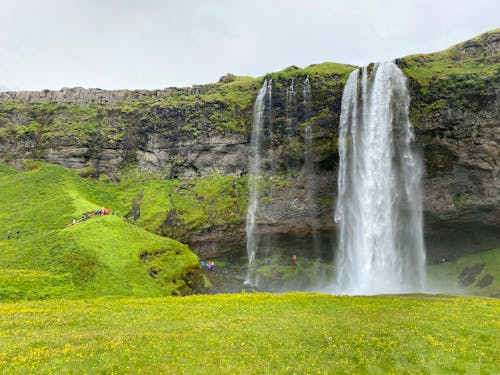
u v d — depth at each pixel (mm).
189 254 60938
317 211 73000
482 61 64625
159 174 90750
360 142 69062
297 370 16672
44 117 106438
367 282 66875
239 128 82500
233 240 75375
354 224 69875
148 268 52875
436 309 28594
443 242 72562
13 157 100375
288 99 76250
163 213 77062
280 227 74562
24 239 59531
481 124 59531
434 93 62438
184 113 90562
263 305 30609
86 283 44031
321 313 27469
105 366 16656
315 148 72188
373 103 67938
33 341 20016
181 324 24281
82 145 97375
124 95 110125
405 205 67000
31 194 82000
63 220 67812
